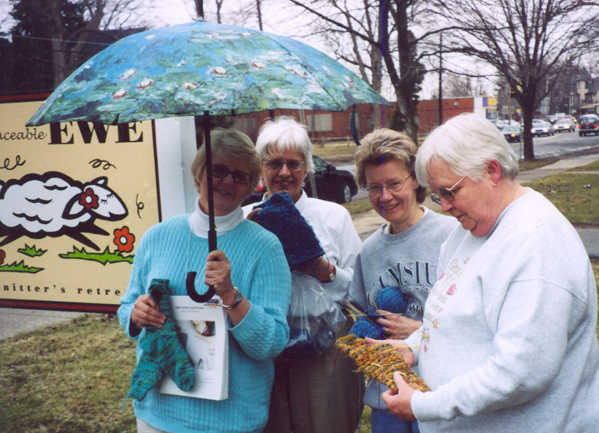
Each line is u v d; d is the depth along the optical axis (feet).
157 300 5.80
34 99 11.91
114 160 11.71
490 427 4.53
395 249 6.74
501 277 4.35
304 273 6.98
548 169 61.16
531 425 4.38
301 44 5.90
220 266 5.36
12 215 12.37
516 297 4.23
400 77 24.47
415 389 4.86
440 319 4.80
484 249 4.58
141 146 11.55
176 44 5.17
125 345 14.84
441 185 4.67
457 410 4.44
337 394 7.06
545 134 147.02
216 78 4.82
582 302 4.26
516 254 4.30
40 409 11.44
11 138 12.14
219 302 5.62
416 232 6.60
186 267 5.98
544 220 4.36
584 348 4.41
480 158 4.53
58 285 12.30
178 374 5.60
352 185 41.06
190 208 11.55
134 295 6.28
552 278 4.17
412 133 24.07
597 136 129.18
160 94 4.70
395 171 6.43
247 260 5.98
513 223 4.45
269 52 5.26
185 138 11.35
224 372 5.62
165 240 6.23
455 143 4.58
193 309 5.72
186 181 11.49
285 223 6.82
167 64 4.99
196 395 5.66
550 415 4.33
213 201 5.76
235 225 6.11
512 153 4.66
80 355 14.19
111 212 11.85
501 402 4.24
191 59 4.99
